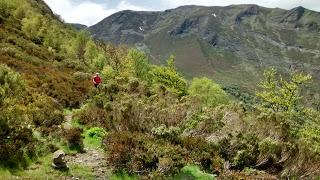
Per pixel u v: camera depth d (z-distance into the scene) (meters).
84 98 28.84
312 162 18.81
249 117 22.78
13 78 22.39
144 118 20.53
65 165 15.27
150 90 32.34
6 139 15.63
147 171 16.16
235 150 18.72
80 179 14.79
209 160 17.69
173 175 16.11
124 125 20.20
